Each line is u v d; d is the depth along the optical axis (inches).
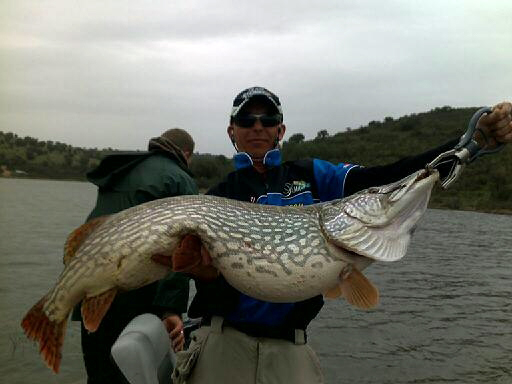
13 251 235.9
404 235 43.5
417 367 108.4
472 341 127.5
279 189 47.9
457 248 325.4
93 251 40.9
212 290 45.1
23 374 96.9
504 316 153.7
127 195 63.1
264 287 41.5
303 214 43.3
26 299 149.3
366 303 41.9
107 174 64.9
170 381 50.2
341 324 140.6
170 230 40.9
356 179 47.9
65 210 531.8
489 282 211.0
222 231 41.4
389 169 46.6
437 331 135.6
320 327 137.2
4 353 105.5
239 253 41.2
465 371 106.4
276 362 44.2
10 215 439.2
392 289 192.5
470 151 41.0
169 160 66.9
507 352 119.4
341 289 43.1
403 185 42.9
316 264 41.7
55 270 195.0
